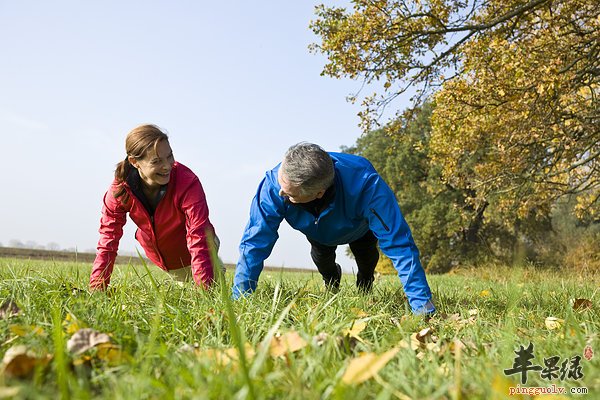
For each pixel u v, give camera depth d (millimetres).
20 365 1317
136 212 3666
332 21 11531
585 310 3117
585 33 11023
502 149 12188
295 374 1411
